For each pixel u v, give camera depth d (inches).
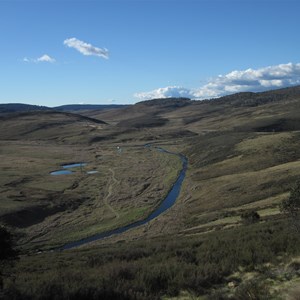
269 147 4520.2
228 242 881.5
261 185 2938.0
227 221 1988.2
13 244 681.0
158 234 2292.1
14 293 498.0
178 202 3144.7
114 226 2635.3
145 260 792.9
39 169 4923.7
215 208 2689.5
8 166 5093.5
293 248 675.4
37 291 498.3
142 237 2281.0
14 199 3233.3
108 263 832.9
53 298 483.2
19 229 2586.1
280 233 860.0
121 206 3147.1
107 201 3334.2
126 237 2340.1
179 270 592.7
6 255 659.4
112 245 1860.2
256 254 655.8
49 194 3489.2
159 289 535.5
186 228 2283.5
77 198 3412.9
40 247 2260.1
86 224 2714.1
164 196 3395.7
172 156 5925.2
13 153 6535.4
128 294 486.0
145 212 2913.4
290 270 547.8
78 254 1358.3
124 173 4603.8
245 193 2866.6
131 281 545.6
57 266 961.5
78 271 695.1
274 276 531.8
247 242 811.4
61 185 3932.1
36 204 3095.5
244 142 5201.8
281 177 3011.8
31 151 6811.0
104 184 4018.2
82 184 4040.4
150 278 554.6
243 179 3304.6
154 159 5708.7
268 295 449.1
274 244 728.3
